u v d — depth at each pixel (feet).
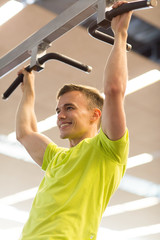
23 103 6.97
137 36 16.15
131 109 20.11
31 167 26.35
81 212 5.01
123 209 33.40
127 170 26.99
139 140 22.85
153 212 33.35
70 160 5.42
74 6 5.86
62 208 5.04
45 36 6.32
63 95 5.98
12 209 34.06
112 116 5.06
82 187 5.13
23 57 6.78
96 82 17.94
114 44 5.32
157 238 38.37
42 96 19.21
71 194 5.13
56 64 16.93
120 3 5.24
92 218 5.06
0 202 33.04
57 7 13.76
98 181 5.22
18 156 25.18
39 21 14.48
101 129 5.29
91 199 5.12
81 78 17.84
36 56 6.46
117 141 5.10
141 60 16.83
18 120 6.86
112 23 5.39
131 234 38.29
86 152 5.36
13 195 31.53
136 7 5.06
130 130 21.98
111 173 5.29
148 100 19.15
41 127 21.90
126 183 29.19
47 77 17.89
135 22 15.05
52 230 4.92
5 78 17.76
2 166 26.53
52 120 21.12
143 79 17.89
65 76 17.80
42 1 13.56
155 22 14.33
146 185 29.14
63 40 15.67
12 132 22.43
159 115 20.30
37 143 6.53
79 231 4.92
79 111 5.83
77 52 16.43
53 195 5.21
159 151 23.88
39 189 5.61
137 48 16.58
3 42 15.71
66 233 4.86
